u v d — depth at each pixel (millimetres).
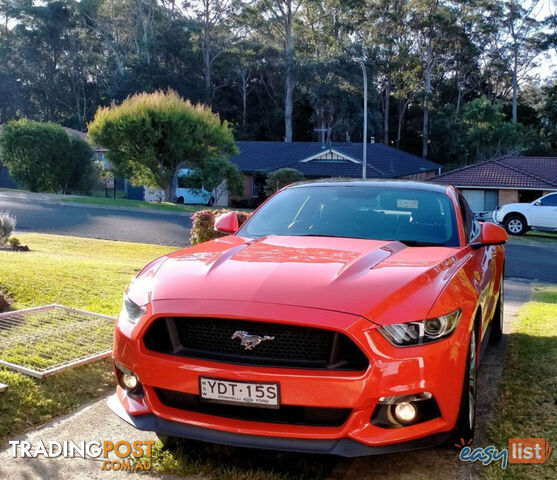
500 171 38125
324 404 2777
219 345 2975
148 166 34531
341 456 3096
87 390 4215
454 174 38719
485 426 3604
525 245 23953
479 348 3713
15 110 82875
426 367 2828
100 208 30984
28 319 5598
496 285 5234
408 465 3166
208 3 74688
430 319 2908
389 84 74875
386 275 3146
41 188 39219
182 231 23484
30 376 4188
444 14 75250
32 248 15273
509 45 82188
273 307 2881
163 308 3037
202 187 37656
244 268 3301
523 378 4469
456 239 4047
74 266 9039
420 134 79812
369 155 46719
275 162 45906
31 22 81062
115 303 6668
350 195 4570
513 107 79500
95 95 83312
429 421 2906
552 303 9719
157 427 3059
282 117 74938
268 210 4605
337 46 68125
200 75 76625
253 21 73062
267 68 75812
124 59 78750
